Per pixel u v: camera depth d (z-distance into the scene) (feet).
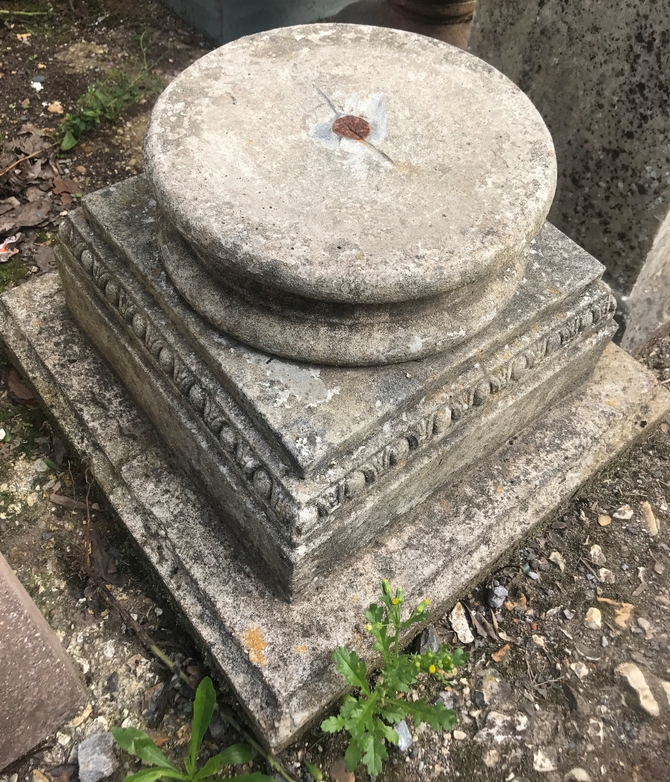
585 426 7.83
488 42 9.08
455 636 6.88
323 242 5.12
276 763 5.91
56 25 13.41
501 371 6.49
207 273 5.77
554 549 7.57
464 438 6.51
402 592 6.41
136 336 6.66
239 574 6.45
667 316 9.50
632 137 7.82
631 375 8.31
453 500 7.11
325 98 6.32
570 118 8.40
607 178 8.30
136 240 6.58
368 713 5.68
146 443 7.32
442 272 5.06
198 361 6.12
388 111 6.26
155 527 6.80
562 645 6.89
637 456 8.42
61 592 6.92
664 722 6.43
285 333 5.52
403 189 5.59
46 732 5.55
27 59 12.69
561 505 7.66
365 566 6.57
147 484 7.01
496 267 5.42
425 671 6.51
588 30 7.70
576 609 7.14
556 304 6.72
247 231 5.12
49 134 11.45
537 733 6.33
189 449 6.59
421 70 6.73
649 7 7.00
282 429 5.36
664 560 7.55
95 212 6.81
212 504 6.82
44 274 9.01
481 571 6.94
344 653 5.69
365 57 6.82
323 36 7.02
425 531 6.87
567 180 8.80
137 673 6.48
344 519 5.82
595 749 6.26
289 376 5.68
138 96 12.15
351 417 5.51
